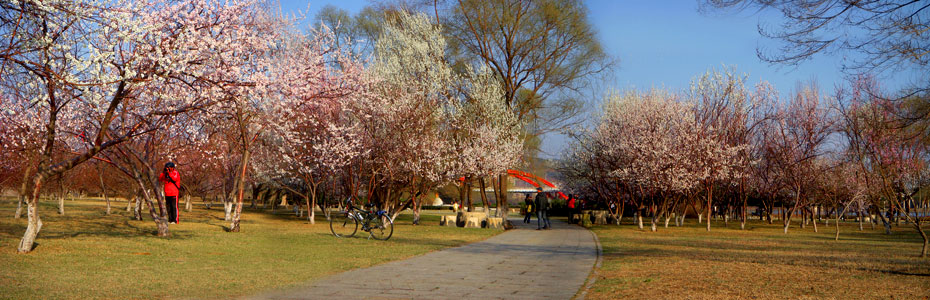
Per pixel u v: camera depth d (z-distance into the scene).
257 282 8.76
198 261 11.12
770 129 31.53
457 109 28.73
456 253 14.09
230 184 32.91
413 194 27.42
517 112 31.84
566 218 45.88
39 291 7.40
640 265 11.49
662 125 29.23
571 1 31.27
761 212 45.00
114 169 25.70
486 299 7.63
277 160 26.78
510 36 31.08
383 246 15.53
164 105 15.28
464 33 31.52
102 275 8.89
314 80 18.33
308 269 10.41
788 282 8.89
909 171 21.44
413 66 28.31
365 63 27.33
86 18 9.66
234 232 19.12
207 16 13.46
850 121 19.44
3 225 17.62
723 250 15.64
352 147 24.17
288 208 49.38
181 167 33.78
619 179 32.56
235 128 22.70
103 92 11.25
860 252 15.13
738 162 29.03
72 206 36.12
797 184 28.03
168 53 11.93
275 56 18.59
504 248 15.92
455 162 27.05
